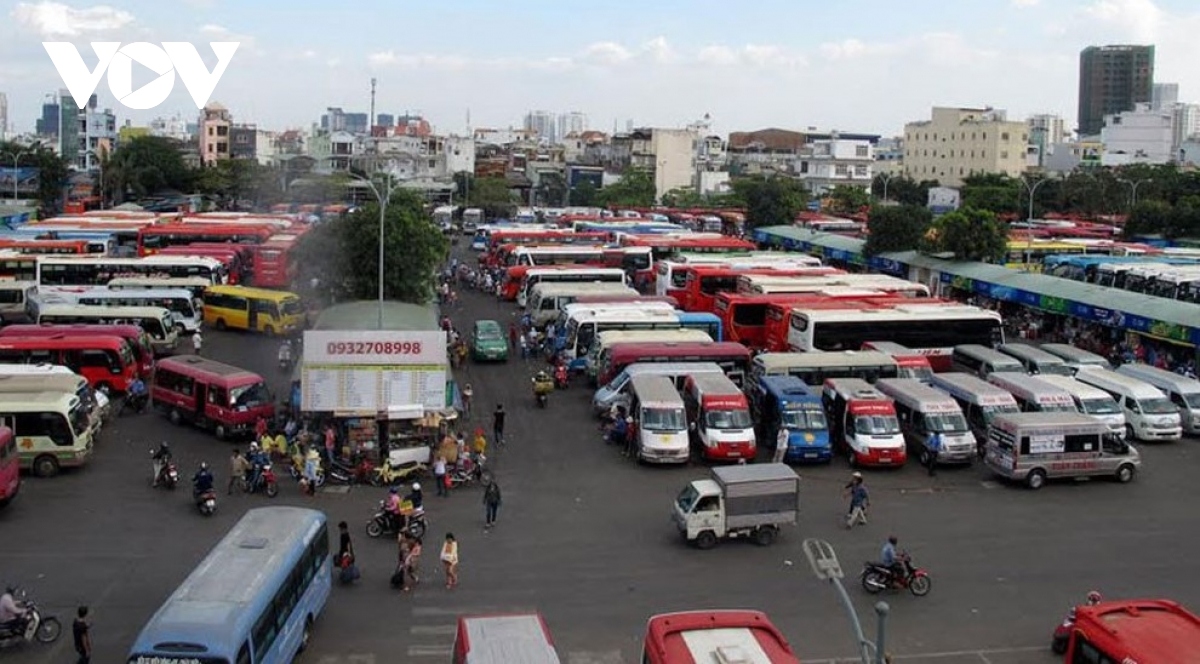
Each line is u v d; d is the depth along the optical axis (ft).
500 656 58.75
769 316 191.52
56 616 80.02
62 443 116.47
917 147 644.27
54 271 228.84
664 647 58.08
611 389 145.69
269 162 571.28
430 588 87.30
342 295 204.64
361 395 119.24
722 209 496.23
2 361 149.89
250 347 192.24
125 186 460.55
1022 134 613.11
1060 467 120.06
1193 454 136.77
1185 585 91.66
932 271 262.26
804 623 81.92
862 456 125.39
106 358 150.82
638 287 275.80
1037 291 216.74
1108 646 59.93
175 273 227.40
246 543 72.84
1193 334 170.91
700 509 97.50
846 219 447.42
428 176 596.29
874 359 151.74
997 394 134.72
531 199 627.46
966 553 98.43
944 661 76.23
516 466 124.16
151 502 108.17
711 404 127.85
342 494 112.16
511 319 228.22
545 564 93.20
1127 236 372.58
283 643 69.77
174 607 63.21
